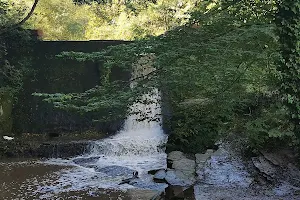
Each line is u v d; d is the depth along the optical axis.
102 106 6.11
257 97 9.09
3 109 14.06
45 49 15.39
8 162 12.12
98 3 22.66
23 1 19.39
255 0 6.45
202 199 7.27
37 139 13.98
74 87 15.15
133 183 9.81
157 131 13.82
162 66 5.94
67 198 8.84
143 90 6.04
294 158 8.42
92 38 21.81
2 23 14.84
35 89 15.09
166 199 8.20
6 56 15.22
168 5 17.94
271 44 6.17
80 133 14.69
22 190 9.41
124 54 6.26
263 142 8.92
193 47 5.60
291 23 6.39
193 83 6.04
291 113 6.95
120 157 12.52
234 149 9.80
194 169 9.48
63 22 21.52
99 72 14.95
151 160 12.09
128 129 14.36
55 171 11.10
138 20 19.48
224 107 7.24
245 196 7.38
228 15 6.08
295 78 6.62
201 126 9.49
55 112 14.80
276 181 7.90
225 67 5.77
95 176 10.59
